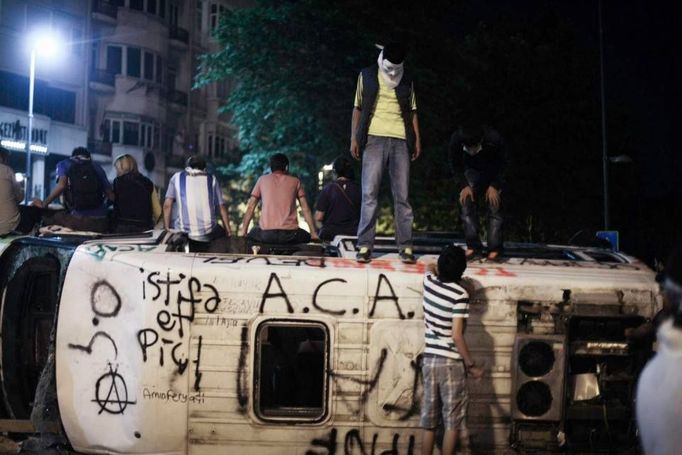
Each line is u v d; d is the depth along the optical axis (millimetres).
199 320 6277
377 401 6262
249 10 28516
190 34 47625
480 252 7258
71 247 6715
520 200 33094
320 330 7117
